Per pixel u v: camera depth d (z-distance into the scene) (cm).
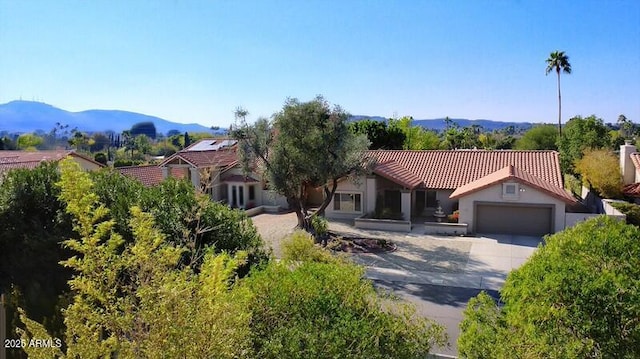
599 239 902
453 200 3306
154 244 576
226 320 552
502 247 2570
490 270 2141
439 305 1692
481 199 2909
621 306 669
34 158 4012
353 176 2905
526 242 2680
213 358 509
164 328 488
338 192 3412
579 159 4300
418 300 1752
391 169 3369
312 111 2597
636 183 3284
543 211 2822
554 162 3338
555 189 2892
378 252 2462
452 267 2194
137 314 534
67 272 1197
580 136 4641
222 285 607
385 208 3319
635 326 657
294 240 1670
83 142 10394
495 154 3572
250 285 761
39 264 1220
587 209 3412
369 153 3281
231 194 4006
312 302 722
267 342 662
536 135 7106
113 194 1296
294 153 2588
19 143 9019
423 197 3425
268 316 720
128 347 501
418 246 2614
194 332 500
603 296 680
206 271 631
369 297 810
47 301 1152
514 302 774
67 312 532
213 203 1318
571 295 691
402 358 714
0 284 1228
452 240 2753
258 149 2684
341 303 746
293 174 2658
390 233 2947
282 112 2628
